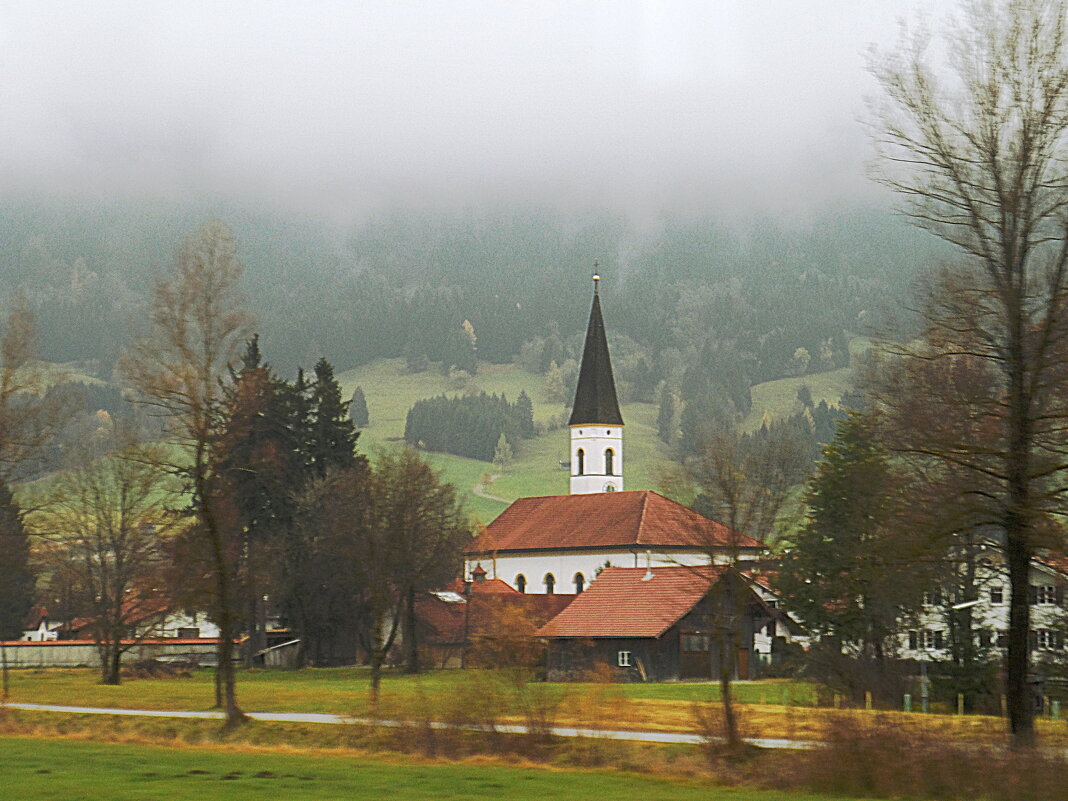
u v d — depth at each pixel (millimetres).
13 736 71938
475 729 60219
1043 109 58312
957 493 59062
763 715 75562
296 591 157000
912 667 89938
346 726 68062
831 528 92938
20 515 106312
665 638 130000
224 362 77125
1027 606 57875
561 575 196125
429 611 163625
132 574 129375
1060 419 57344
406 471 136625
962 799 45750
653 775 51656
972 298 58938
